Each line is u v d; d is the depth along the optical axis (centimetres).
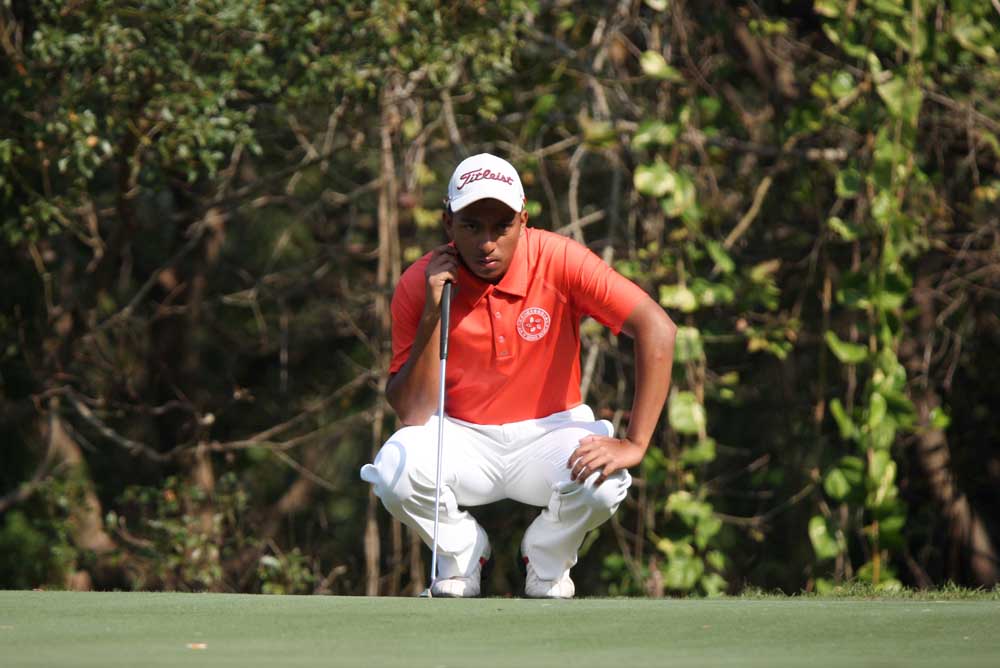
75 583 2872
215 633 770
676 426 2094
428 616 848
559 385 1121
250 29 2056
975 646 708
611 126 2252
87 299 2881
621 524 2630
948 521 2728
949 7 2158
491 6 2203
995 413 2884
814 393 2570
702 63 2395
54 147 2100
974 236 2433
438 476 1066
